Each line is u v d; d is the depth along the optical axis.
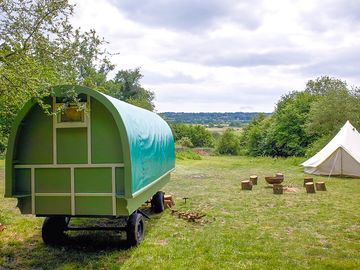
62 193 5.70
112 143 5.58
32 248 6.12
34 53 5.46
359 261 5.38
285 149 39.97
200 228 7.51
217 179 16.89
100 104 5.60
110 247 6.14
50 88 5.39
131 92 49.78
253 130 48.62
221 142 51.12
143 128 6.45
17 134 5.69
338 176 16.91
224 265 5.21
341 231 7.22
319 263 5.29
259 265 5.20
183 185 14.73
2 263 5.38
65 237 6.69
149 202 9.31
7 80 5.24
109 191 5.58
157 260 5.44
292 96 46.19
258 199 11.17
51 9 5.29
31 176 5.78
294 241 6.50
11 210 9.45
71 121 5.69
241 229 7.39
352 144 17.14
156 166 7.38
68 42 5.70
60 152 5.71
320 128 31.59
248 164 26.28
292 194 12.09
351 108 29.39
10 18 5.20
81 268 5.14
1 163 21.72
